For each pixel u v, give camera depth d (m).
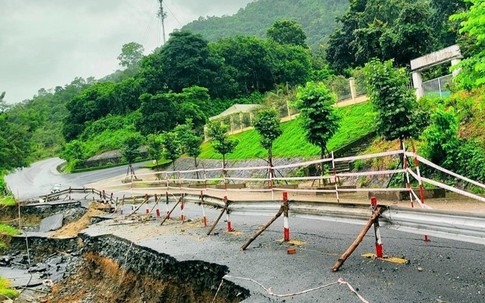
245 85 80.56
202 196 14.09
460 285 5.90
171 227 14.55
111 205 25.50
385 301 5.59
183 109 58.44
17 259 21.20
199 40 77.81
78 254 18.95
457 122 14.60
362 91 27.62
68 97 130.12
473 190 12.25
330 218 8.59
